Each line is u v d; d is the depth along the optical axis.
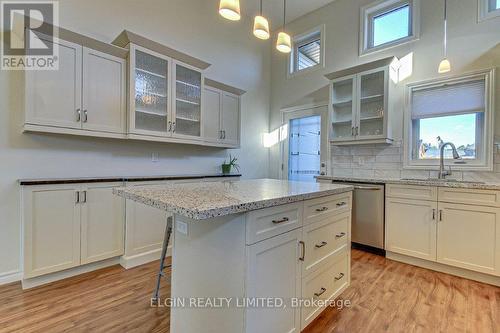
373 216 3.05
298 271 1.52
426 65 3.22
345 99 3.84
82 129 2.41
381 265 2.75
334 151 4.09
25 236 2.09
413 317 1.82
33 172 2.41
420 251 2.69
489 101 2.78
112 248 2.57
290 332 1.46
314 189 1.76
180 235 1.48
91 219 2.43
